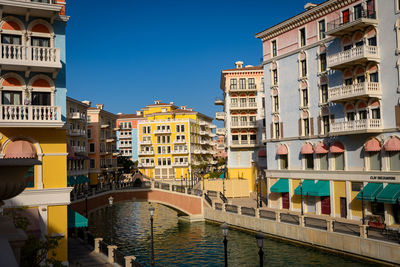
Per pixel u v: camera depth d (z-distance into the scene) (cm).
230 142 6888
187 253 3550
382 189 3300
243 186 6028
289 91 4484
